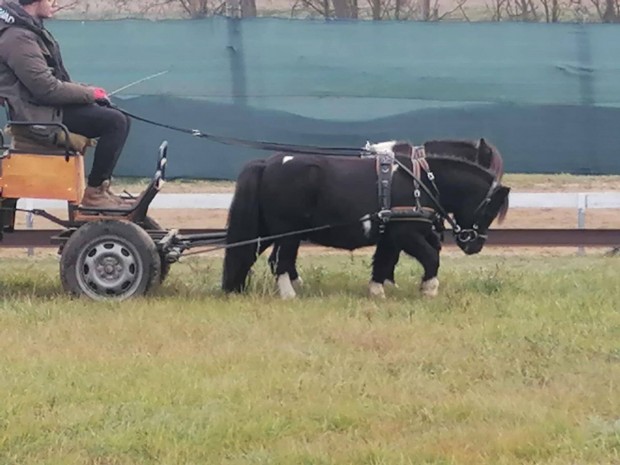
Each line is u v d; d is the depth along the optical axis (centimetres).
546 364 1144
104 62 2291
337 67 2314
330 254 2100
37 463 860
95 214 1503
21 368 1105
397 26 2311
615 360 1166
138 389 1039
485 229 1575
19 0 1477
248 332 1276
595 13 3378
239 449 895
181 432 920
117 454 882
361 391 1042
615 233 2003
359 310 1409
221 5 3222
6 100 1472
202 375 1091
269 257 1720
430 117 2322
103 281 1477
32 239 1925
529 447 888
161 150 1512
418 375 1096
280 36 2306
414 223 1528
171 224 2327
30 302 1438
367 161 1545
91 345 1205
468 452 880
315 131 2317
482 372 1112
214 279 1694
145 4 3300
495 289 1552
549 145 2314
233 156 2288
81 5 3284
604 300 1475
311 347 1205
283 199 1530
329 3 3347
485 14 3372
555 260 1980
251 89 2308
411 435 929
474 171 1559
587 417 964
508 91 2316
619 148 2309
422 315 1377
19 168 1472
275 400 1015
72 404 998
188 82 2297
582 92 2308
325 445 900
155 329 1284
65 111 1478
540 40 2306
